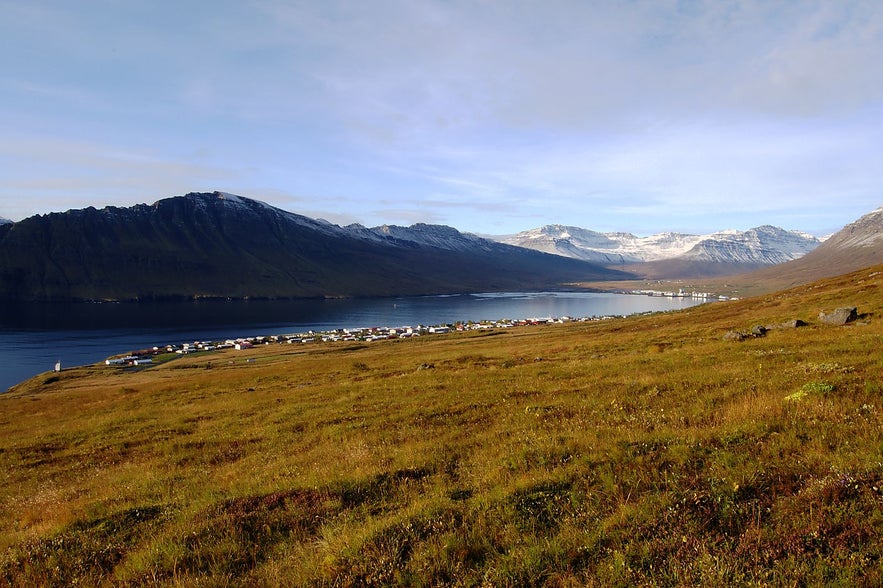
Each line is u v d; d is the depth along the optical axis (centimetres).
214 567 857
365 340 16638
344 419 2302
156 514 1196
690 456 1041
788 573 643
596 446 1185
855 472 854
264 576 810
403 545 834
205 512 1102
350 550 822
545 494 960
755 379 1836
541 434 1435
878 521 718
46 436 3078
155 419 3238
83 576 899
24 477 2144
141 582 842
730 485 881
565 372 2881
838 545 681
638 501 873
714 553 711
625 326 9806
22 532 1229
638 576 684
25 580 913
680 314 10794
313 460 1556
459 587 718
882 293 5222
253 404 3306
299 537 947
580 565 734
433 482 1149
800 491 829
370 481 1178
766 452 1008
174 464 1919
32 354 15925
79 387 8481
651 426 1362
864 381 1499
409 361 5956
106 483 1736
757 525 757
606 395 1941
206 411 3300
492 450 1342
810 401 1328
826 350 2309
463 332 15975
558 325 16212
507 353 5847
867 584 607
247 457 1852
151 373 10206
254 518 1045
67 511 1320
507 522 877
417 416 2098
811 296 6938
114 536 1067
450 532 851
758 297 10119
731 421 1258
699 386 1867
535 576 713
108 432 2958
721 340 3622
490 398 2295
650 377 2203
